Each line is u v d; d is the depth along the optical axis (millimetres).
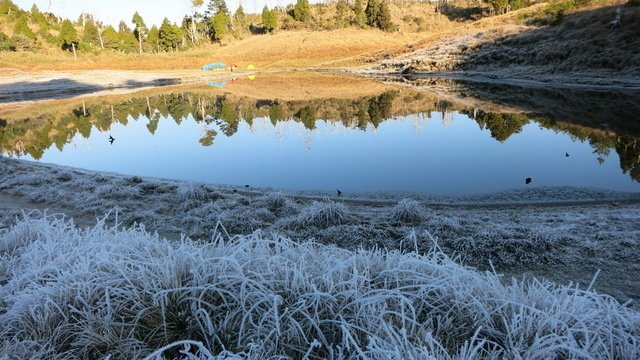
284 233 5992
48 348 2744
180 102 26094
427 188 9414
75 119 20922
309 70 51812
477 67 36438
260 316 2852
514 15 46719
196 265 3273
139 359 2635
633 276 4414
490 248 5195
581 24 32969
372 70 45750
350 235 5746
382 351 2217
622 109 17641
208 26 80000
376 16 74875
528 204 7777
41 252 3936
